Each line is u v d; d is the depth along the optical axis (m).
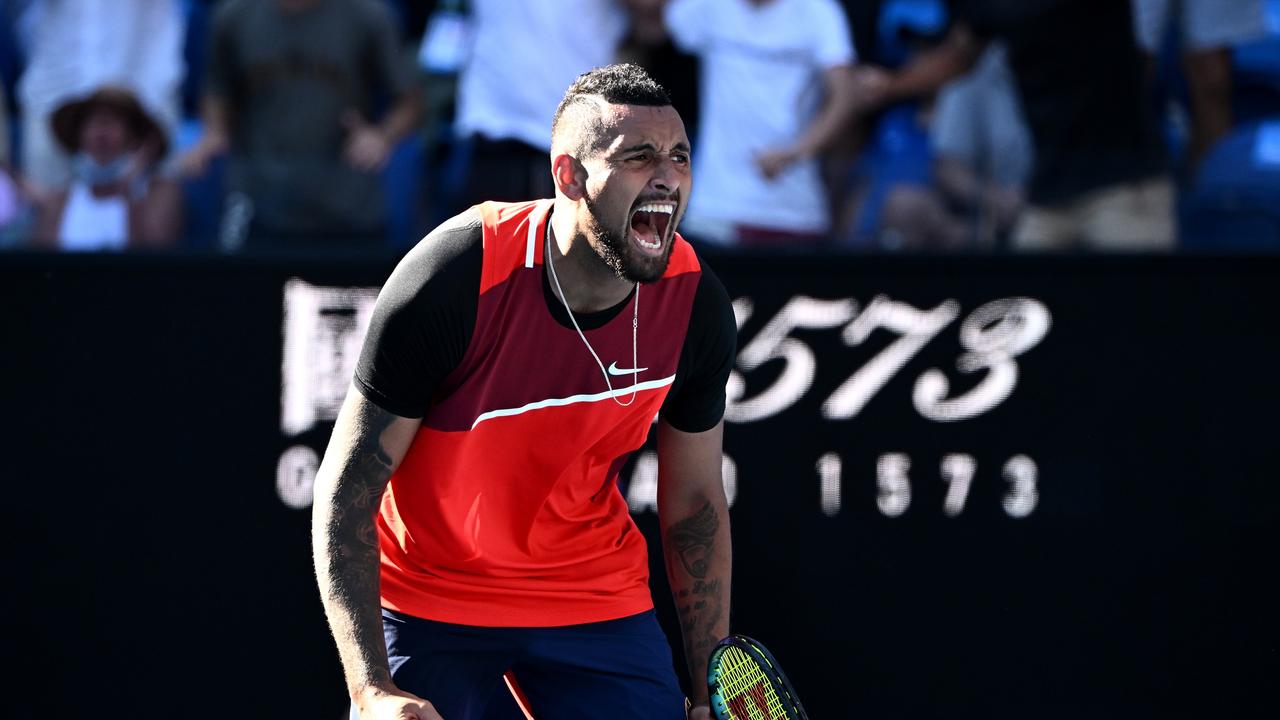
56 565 16.48
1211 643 17.02
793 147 18.59
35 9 19.22
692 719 10.91
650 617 11.42
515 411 10.12
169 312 16.67
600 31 19.27
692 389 10.64
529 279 9.81
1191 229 18.12
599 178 9.26
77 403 16.56
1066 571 17.00
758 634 16.84
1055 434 17.08
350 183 17.84
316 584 16.62
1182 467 17.08
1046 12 18.20
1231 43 18.72
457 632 10.91
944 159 18.31
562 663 11.07
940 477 17.02
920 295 17.09
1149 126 18.48
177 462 16.61
